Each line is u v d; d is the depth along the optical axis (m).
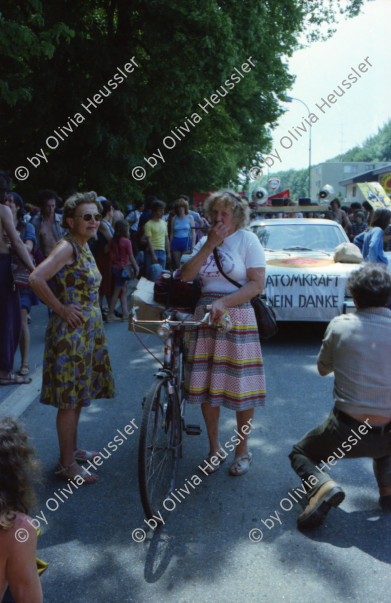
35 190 15.50
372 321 2.99
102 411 4.72
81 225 3.35
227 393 3.44
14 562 1.58
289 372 5.83
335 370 3.08
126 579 2.59
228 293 3.47
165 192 22.67
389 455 3.09
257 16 15.98
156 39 14.88
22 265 5.14
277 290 6.74
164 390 3.24
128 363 6.18
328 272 6.79
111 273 8.27
